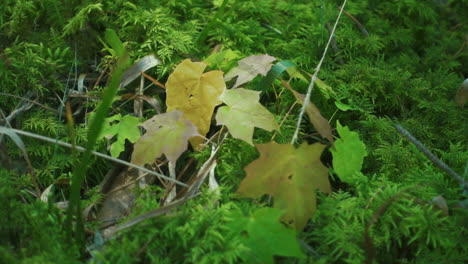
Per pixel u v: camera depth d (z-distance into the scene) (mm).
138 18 431
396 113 448
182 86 363
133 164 327
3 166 347
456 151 383
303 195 300
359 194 326
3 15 446
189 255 286
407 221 303
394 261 312
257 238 277
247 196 295
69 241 293
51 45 435
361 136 405
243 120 336
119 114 371
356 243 299
